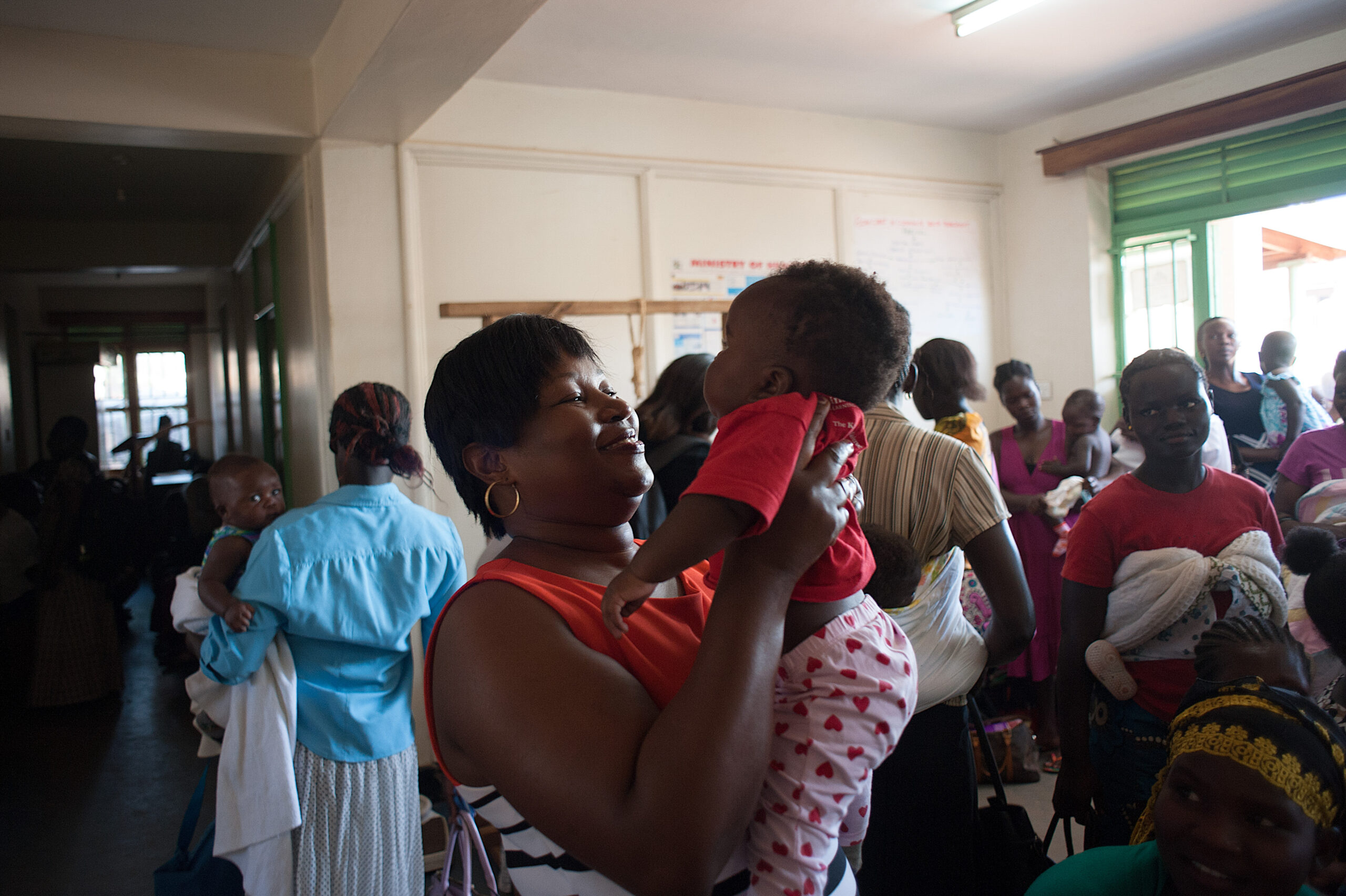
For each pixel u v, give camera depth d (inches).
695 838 23.7
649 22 126.9
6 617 183.0
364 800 71.6
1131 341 182.4
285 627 69.9
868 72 151.9
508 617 28.6
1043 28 137.9
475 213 142.9
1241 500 64.6
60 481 180.4
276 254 177.6
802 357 31.8
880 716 30.4
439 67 102.0
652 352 156.9
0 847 118.5
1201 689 44.8
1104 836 66.0
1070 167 178.1
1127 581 62.7
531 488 33.1
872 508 66.1
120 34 118.3
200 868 74.6
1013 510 132.3
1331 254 159.9
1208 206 167.5
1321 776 37.9
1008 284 196.4
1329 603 54.9
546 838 28.6
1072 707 66.5
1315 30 142.7
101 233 249.6
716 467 27.6
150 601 293.3
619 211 155.1
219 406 327.6
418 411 136.9
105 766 147.6
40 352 322.0
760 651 26.1
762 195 169.0
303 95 130.0
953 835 63.3
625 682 27.3
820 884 29.0
